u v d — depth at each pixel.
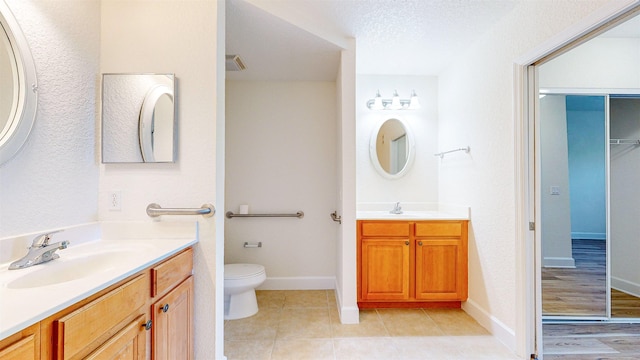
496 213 1.98
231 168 2.88
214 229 1.51
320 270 2.91
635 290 2.42
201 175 1.51
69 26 1.32
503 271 1.90
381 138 2.96
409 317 2.28
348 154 2.21
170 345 1.24
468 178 2.37
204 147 1.51
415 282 2.38
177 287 1.32
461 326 2.13
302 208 2.91
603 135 2.43
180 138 1.51
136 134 1.50
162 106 1.50
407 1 1.75
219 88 1.55
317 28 1.99
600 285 2.46
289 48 2.18
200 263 1.51
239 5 1.66
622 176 2.42
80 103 1.37
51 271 1.02
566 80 2.30
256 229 2.89
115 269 0.95
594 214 2.52
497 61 1.97
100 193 1.48
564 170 2.57
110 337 0.89
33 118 1.14
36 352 0.66
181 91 1.51
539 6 1.59
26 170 1.12
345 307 2.18
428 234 2.38
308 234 2.91
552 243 2.58
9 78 1.06
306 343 1.88
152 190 1.50
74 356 0.75
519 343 1.74
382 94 2.96
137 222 1.48
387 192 2.93
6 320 0.61
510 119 1.83
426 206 2.93
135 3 1.52
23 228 1.11
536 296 1.73
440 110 2.92
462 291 2.38
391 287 2.37
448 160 2.74
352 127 2.21
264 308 2.43
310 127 2.91
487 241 2.09
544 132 2.60
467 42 2.28
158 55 1.51
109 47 1.51
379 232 2.37
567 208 2.56
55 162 1.25
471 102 2.32
